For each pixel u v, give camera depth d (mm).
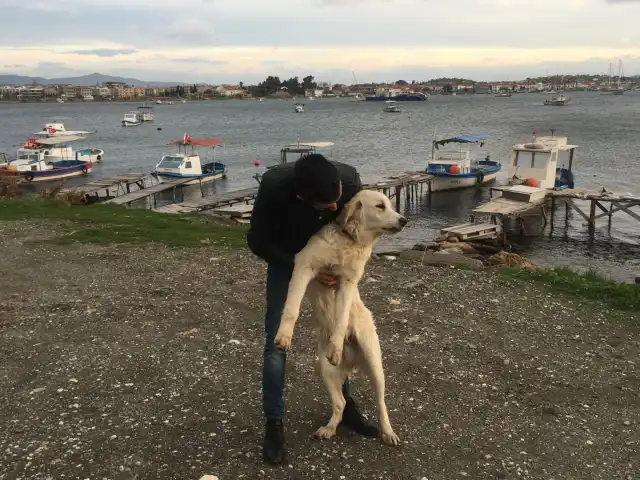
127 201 27734
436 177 33281
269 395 3863
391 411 4617
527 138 60781
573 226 24078
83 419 4449
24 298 7719
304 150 40125
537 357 5703
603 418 4539
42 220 14383
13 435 4223
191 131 85125
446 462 3898
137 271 9195
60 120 116062
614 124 78688
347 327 3898
